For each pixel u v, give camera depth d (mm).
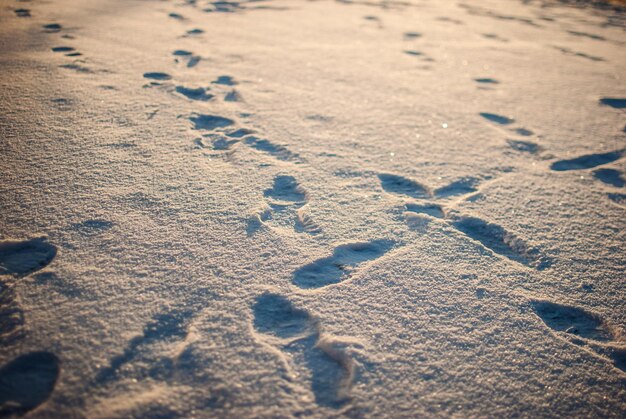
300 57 3334
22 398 1103
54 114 2088
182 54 3133
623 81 3326
